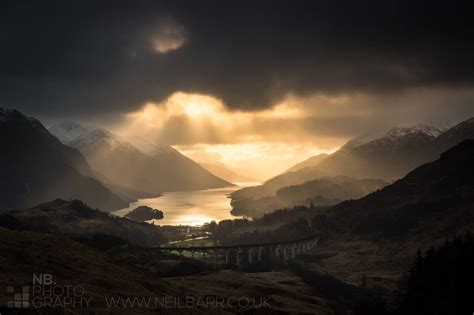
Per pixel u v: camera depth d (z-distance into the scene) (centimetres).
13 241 9075
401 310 15062
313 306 15612
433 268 15662
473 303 13138
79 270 8738
